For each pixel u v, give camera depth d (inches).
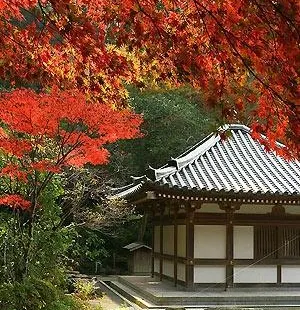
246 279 610.2
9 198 353.1
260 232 621.0
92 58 234.7
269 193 565.9
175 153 1000.2
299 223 627.5
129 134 332.8
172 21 193.0
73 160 346.6
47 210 392.5
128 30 208.2
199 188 549.0
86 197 654.5
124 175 973.8
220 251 606.2
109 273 963.3
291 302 565.0
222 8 163.5
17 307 318.0
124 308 518.3
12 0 225.8
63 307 340.8
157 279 740.0
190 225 598.5
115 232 969.5
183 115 988.6
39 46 248.5
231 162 666.2
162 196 553.9
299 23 150.1
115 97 283.3
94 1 209.2
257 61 166.6
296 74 160.4
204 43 188.9
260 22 157.8
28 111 301.1
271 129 179.2
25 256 349.1
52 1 205.8
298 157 174.7
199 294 565.9
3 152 350.0
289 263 624.1
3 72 259.4
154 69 225.9
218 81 188.2
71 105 304.7
